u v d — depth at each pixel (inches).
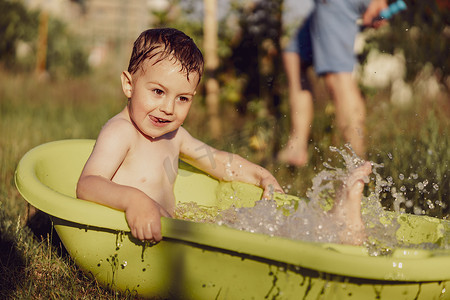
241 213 59.6
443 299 45.3
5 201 77.2
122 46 351.9
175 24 138.0
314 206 57.6
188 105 61.4
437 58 127.5
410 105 124.3
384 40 125.1
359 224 54.3
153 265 49.2
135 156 63.3
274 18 131.0
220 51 135.6
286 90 128.0
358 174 56.9
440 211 75.1
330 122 109.0
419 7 124.3
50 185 62.6
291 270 43.8
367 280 42.5
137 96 60.2
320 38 100.1
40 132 136.9
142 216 47.7
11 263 60.4
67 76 304.2
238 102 135.8
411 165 87.5
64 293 53.7
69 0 414.9
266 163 103.7
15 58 318.7
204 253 46.3
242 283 46.2
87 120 157.6
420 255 46.2
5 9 323.9
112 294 53.2
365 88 120.0
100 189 52.8
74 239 51.8
